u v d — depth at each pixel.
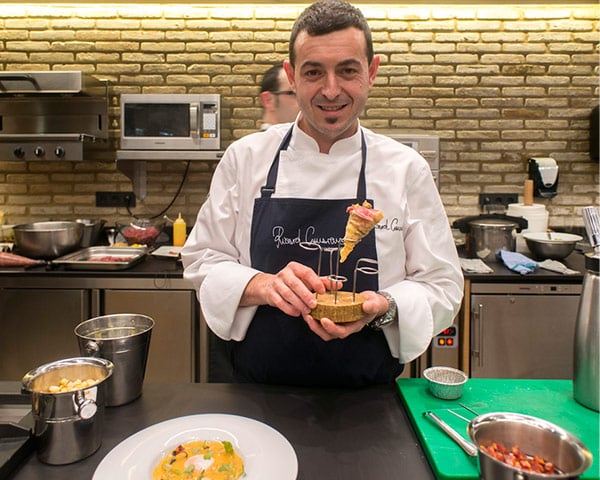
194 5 3.05
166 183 3.17
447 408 0.99
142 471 0.79
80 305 2.41
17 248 2.71
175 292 2.41
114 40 3.09
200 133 2.77
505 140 3.12
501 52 3.05
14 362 2.45
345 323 0.95
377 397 1.09
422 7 3.03
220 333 1.16
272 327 1.18
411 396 1.04
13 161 3.08
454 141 3.13
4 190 3.17
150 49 3.10
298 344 1.17
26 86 2.67
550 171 2.95
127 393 1.04
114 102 3.13
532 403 1.02
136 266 2.52
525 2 2.76
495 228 2.61
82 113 2.99
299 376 1.18
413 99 3.11
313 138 1.22
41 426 0.82
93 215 3.20
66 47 3.09
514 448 0.80
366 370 1.16
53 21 3.08
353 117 1.10
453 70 3.08
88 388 0.84
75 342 2.43
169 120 2.79
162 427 0.91
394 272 1.21
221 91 3.13
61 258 2.54
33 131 3.00
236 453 0.83
